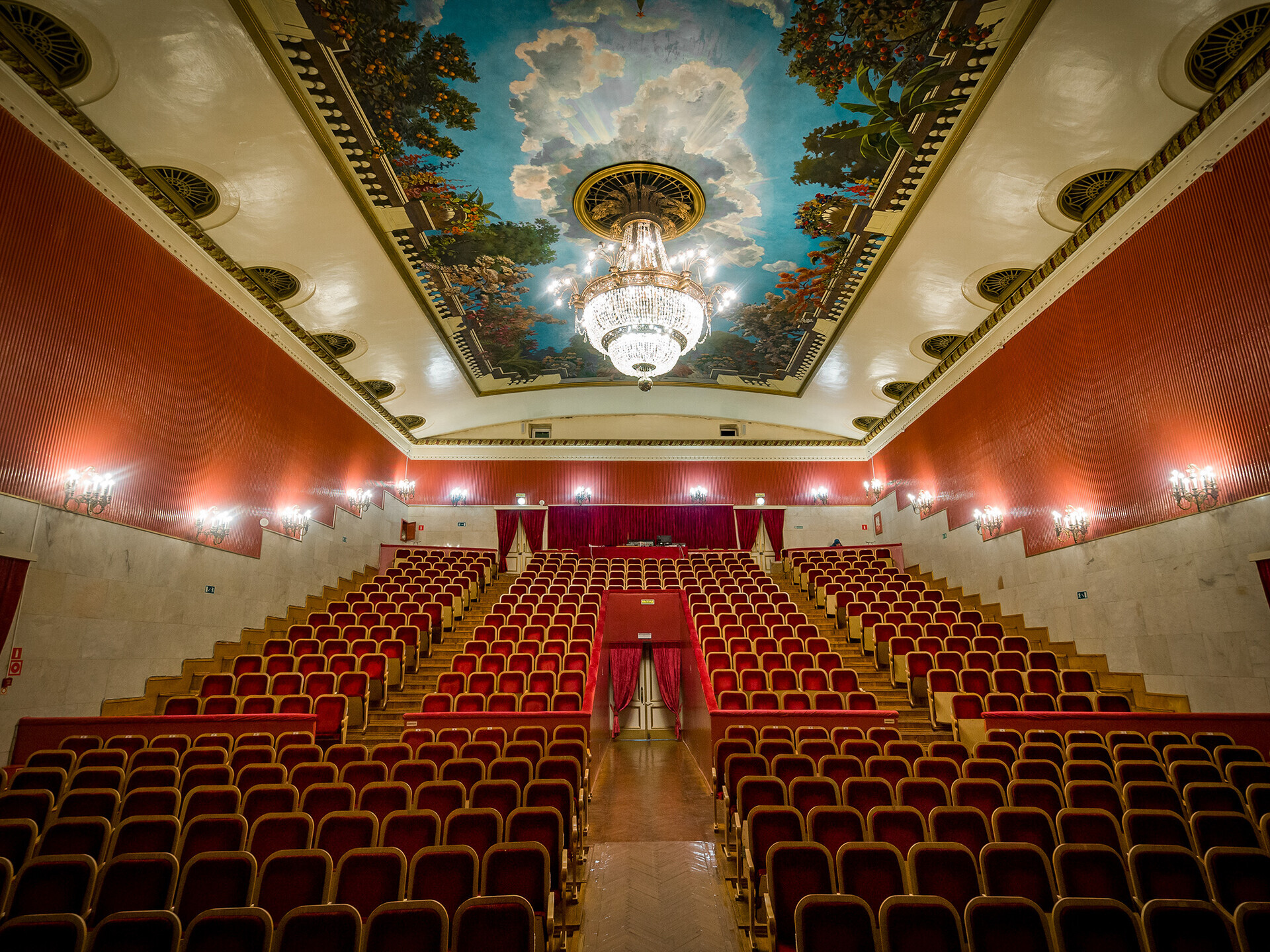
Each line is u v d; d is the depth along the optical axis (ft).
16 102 20.59
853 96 23.95
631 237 30.78
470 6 21.09
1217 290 22.63
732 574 47.19
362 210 28.63
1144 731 21.62
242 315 32.58
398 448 53.88
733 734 20.61
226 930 8.54
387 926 8.82
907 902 9.04
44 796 13.89
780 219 30.48
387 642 29.35
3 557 19.93
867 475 58.59
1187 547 24.41
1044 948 8.71
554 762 16.75
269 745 19.17
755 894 12.54
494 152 26.48
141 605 25.30
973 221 28.40
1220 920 8.53
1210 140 22.40
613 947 12.23
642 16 21.76
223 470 30.60
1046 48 20.79
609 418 59.00
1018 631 34.04
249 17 20.06
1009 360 35.55
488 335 41.47
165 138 23.26
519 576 50.21
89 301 23.34
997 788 14.62
